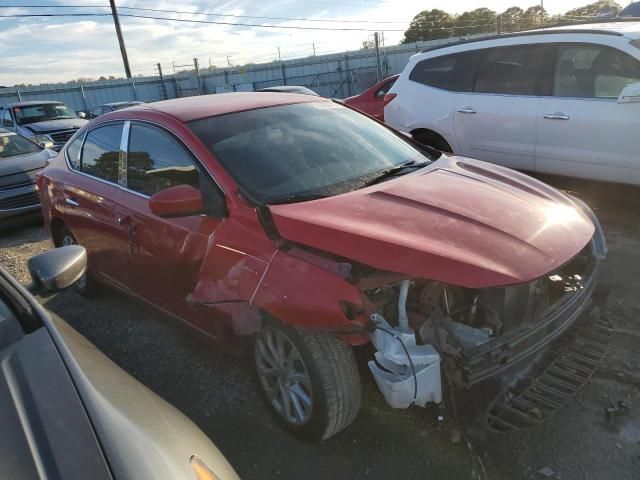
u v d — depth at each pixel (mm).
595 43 5344
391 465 2545
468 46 6383
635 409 2779
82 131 4465
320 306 2326
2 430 1501
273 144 3283
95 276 4371
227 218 2838
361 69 33781
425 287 2406
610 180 5348
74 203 4215
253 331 2678
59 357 1798
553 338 2479
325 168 3199
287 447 2738
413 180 3123
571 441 2605
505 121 5949
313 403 2514
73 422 1531
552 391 2494
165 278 3314
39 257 2232
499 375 2363
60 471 1381
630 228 5262
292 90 14227
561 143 5551
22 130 14727
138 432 1582
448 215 2604
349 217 2600
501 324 2354
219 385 3318
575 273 2920
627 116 5039
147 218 3346
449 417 2332
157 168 3396
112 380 1858
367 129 3867
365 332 2305
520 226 2543
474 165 3561
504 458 2525
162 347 3850
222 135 3223
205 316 3037
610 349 3291
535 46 5766
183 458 1603
